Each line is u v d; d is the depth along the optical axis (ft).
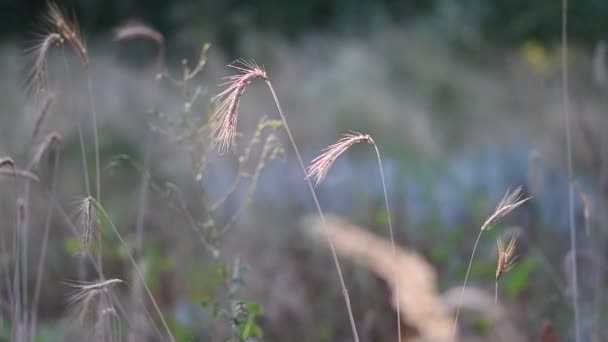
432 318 7.75
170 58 42.88
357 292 14.79
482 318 12.07
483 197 18.28
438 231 17.16
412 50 38.91
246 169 17.97
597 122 20.51
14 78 28.63
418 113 29.12
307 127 26.45
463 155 24.34
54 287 15.53
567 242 16.24
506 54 40.83
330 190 18.49
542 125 23.98
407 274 7.96
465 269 14.26
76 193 19.33
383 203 18.51
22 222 10.12
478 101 34.01
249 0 48.73
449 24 42.14
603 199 15.37
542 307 13.19
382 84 33.55
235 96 7.46
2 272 13.15
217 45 41.88
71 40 9.30
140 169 11.64
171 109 24.88
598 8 43.34
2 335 11.27
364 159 22.47
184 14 44.50
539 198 16.60
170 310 14.25
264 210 17.42
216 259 10.62
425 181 19.36
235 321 9.36
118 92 28.27
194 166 10.61
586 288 14.16
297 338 14.25
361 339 13.99
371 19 45.78
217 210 16.85
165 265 15.06
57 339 12.07
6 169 9.64
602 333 11.80
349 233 8.33
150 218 17.39
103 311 8.68
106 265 15.21
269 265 15.71
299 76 30.86
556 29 43.34
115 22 48.34
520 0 44.70
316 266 15.75
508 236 14.01
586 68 33.40
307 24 49.55
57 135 10.34
